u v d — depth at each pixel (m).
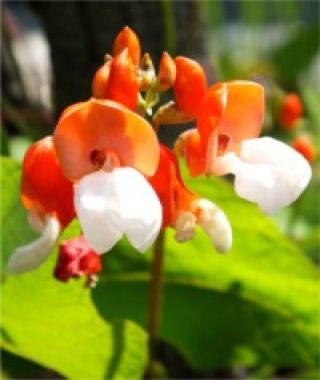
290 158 0.22
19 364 0.37
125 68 0.22
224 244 0.22
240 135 0.23
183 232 0.22
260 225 0.32
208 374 0.42
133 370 0.30
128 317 0.35
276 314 0.36
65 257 0.25
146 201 0.20
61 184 0.22
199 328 0.37
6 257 0.29
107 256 0.33
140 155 0.21
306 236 0.42
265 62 0.58
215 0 0.58
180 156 0.24
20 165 0.28
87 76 0.39
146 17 0.38
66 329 0.29
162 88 0.23
